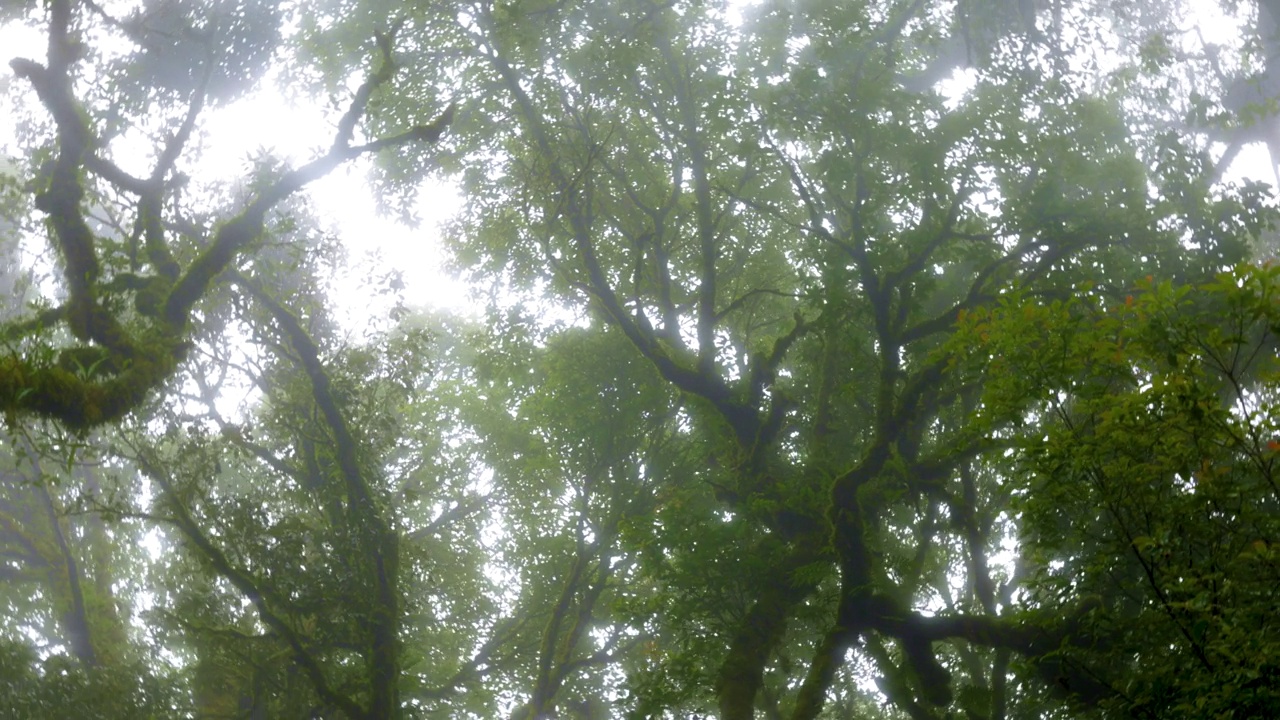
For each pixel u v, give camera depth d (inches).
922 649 685.9
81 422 451.8
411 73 975.6
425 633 1175.0
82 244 507.2
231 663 912.3
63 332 879.1
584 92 929.5
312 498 882.1
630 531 765.3
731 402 835.4
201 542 804.0
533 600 1111.0
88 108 741.9
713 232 940.0
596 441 1013.8
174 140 585.6
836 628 696.4
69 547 1134.4
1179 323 418.3
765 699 856.9
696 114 915.4
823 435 844.6
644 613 763.4
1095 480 450.3
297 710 889.5
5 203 783.7
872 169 829.8
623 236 1034.7
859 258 759.1
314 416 853.2
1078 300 470.3
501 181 1040.2
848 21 799.7
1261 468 411.2
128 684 930.7
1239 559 417.1
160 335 538.0
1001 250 805.2
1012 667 503.2
